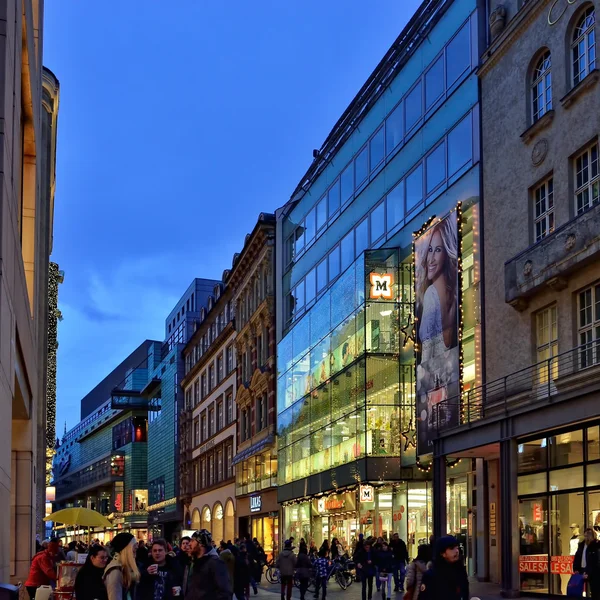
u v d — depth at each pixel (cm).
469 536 3144
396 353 3788
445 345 3131
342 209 4597
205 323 8388
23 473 2478
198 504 8456
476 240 3031
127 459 13750
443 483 2708
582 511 2125
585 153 2445
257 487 6084
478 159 3069
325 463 4394
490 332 2883
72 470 19062
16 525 2461
